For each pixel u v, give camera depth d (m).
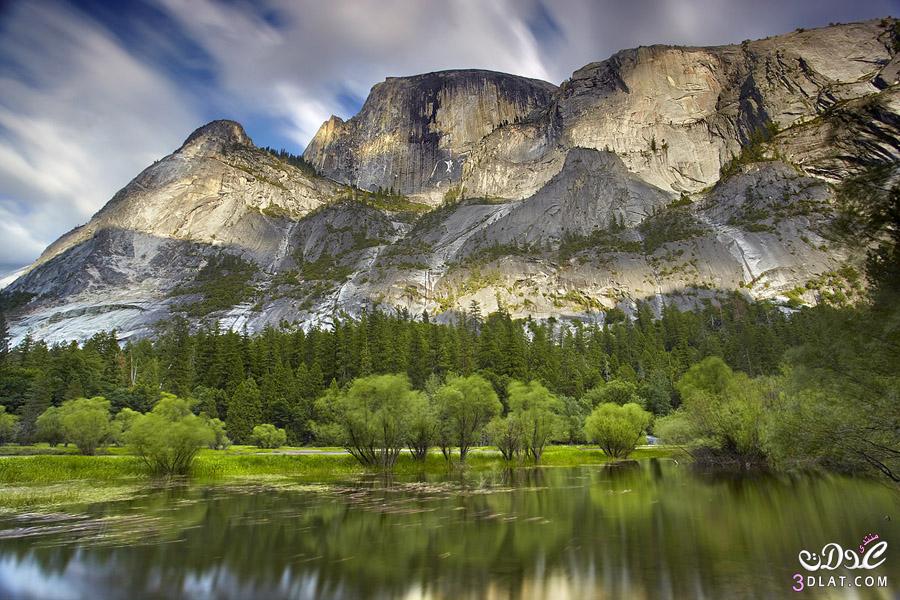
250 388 89.62
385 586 17.08
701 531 24.44
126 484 41.69
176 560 20.02
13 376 87.50
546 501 33.47
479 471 54.19
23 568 19.00
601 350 131.12
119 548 21.75
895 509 28.94
